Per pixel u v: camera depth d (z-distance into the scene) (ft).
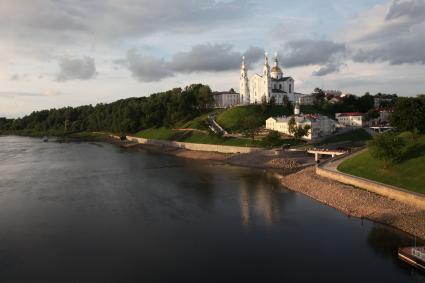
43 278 177.78
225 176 413.39
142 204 297.53
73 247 212.64
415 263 182.19
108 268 186.50
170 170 463.42
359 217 252.83
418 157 318.65
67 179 406.82
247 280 172.96
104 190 349.82
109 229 240.32
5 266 190.80
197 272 180.86
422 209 240.32
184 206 290.15
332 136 617.21
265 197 312.50
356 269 181.37
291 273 178.81
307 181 350.43
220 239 220.64
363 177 319.06
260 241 216.54
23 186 370.73
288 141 577.43
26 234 233.76
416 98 382.01
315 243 211.82
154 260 194.49
